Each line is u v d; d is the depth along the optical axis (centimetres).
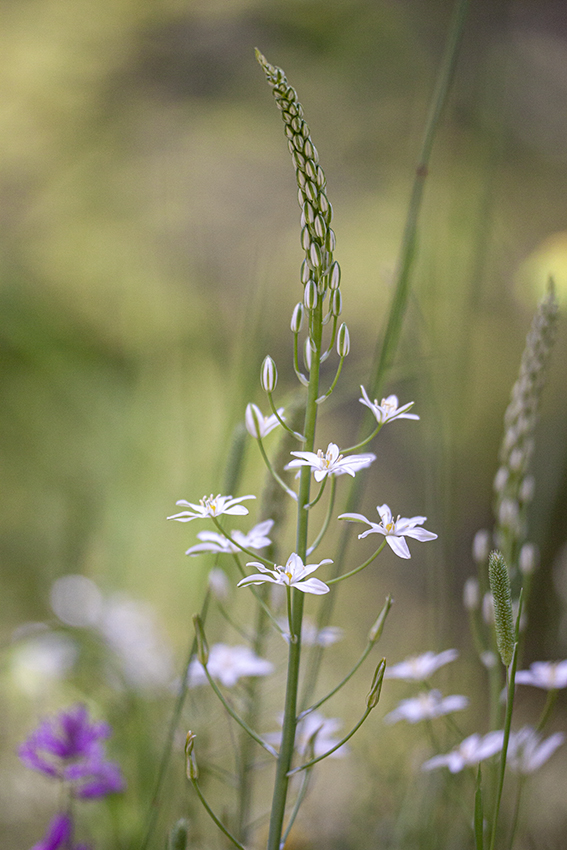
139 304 202
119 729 93
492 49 177
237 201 233
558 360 193
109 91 260
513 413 76
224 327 179
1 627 148
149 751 89
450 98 211
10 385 202
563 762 124
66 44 263
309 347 68
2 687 108
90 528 149
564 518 147
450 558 95
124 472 160
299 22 270
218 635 96
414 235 83
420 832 85
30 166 245
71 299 215
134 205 234
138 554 148
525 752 75
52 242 226
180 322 177
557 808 105
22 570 159
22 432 190
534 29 262
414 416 67
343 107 258
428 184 157
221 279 209
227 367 146
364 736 105
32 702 107
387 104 257
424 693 78
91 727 79
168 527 151
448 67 83
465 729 98
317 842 89
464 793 85
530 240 207
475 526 193
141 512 154
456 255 120
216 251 218
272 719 100
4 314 207
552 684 75
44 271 221
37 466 181
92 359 208
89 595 116
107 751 90
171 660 111
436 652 89
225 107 256
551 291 75
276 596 78
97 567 145
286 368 207
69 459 183
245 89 261
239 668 77
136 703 96
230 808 89
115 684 101
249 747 79
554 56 254
